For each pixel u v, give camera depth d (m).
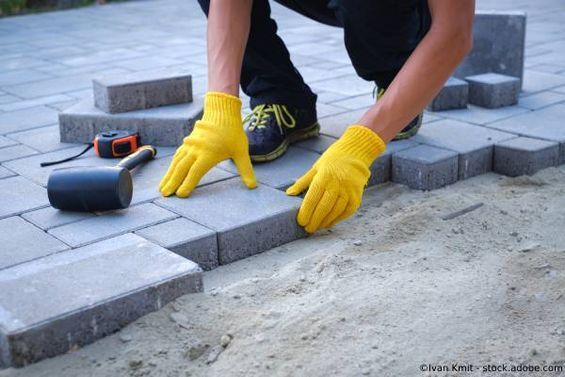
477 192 2.71
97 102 3.25
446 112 3.46
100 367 1.66
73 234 2.19
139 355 1.70
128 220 2.28
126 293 1.78
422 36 2.89
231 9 2.53
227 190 2.50
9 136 3.29
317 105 3.65
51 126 3.45
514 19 3.78
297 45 5.50
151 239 2.13
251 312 1.86
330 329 1.76
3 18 7.50
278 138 2.83
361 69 2.90
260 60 2.84
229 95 2.49
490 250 2.21
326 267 2.07
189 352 1.71
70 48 5.65
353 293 1.92
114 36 6.22
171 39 5.99
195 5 8.13
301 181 2.42
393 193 2.72
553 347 1.71
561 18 6.40
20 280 1.84
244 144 2.53
